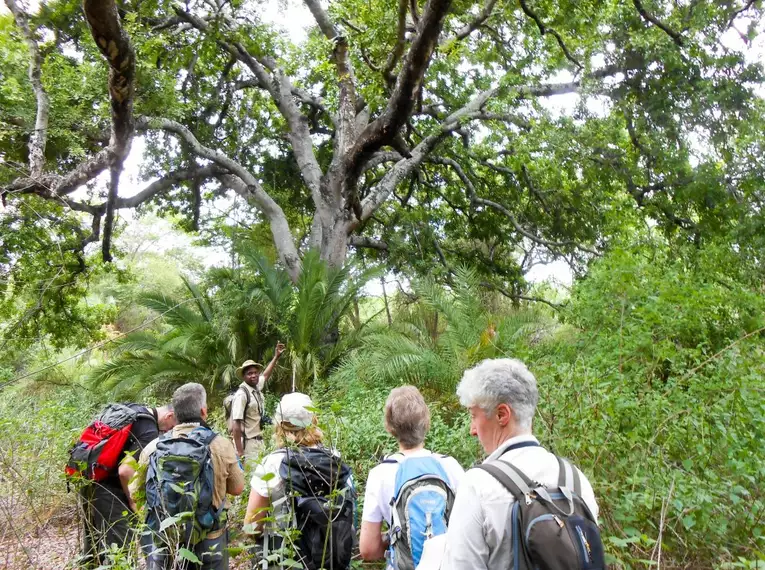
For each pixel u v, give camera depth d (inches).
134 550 149.2
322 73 649.6
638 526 147.4
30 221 577.0
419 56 365.4
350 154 454.0
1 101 476.7
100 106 510.3
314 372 480.7
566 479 80.2
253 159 851.4
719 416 170.7
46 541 202.8
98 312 698.8
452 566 77.1
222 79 759.7
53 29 587.5
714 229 563.5
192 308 592.7
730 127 569.9
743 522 144.5
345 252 686.5
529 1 542.0
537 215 783.7
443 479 107.3
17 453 241.1
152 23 610.2
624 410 177.8
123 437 174.1
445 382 344.8
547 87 683.4
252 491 125.7
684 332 261.4
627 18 591.2
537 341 342.6
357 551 174.1
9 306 607.2
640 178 630.5
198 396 150.2
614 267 265.6
